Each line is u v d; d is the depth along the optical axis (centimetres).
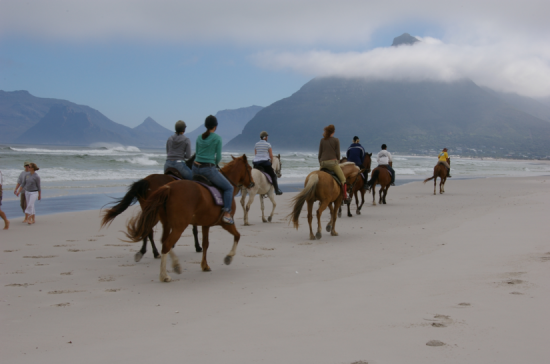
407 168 5744
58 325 460
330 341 390
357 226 1240
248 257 841
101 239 1045
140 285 637
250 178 829
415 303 500
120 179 2952
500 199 1930
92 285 637
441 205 1739
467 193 2303
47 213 1524
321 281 640
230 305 527
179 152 820
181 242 1008
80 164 4025
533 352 348
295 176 3734
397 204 1802
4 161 3691
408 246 919
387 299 524
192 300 554
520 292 520
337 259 809
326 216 1487
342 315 467
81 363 358
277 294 572
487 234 1005
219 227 1225
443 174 2231
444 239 976
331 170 1068
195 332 429
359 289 580
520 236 954
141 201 697
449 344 371
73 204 1762
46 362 362
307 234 1120
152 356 369
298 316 470
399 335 397
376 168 1778
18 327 454
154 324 459
